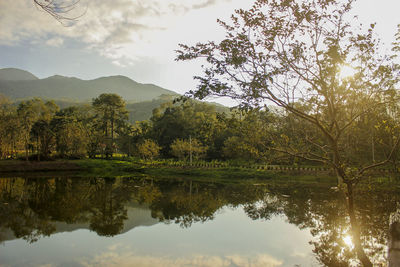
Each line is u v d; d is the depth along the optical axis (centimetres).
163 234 1542
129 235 1531
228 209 2189
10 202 2406
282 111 877
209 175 4734
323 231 1548
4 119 5119
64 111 6694
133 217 1933
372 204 2145
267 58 771
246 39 726
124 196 2764
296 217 1888
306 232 1541
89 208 2212
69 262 1152
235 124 828
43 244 1385
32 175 4681
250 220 1839
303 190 3094
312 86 788
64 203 2389
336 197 2628
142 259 1178
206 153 6119
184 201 2531
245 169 4653
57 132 6006
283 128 893
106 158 7006
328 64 771
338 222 1717
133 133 7538
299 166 4325
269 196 2752
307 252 1240
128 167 5806
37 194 2816
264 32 760
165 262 1144
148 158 6581
